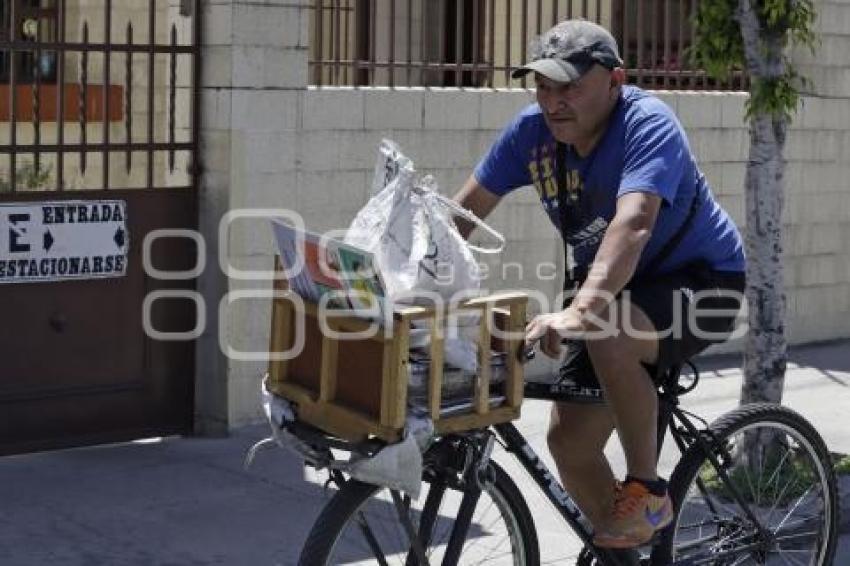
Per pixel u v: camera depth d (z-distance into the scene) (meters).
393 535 5.76
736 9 8.67
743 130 12.67
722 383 11.82
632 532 5.58
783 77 8.62
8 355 8.98
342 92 10.03
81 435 9.34
